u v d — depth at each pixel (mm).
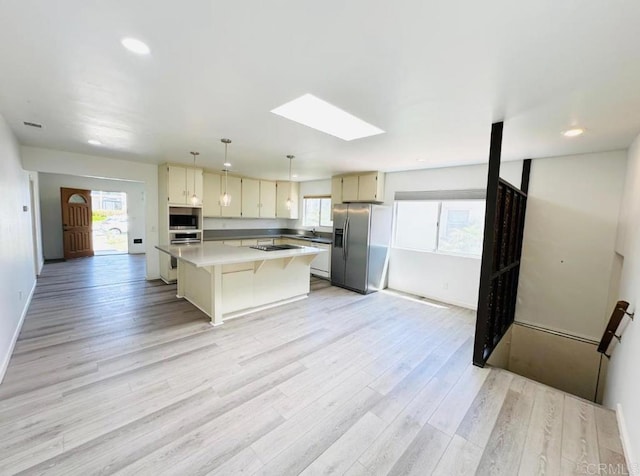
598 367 3324
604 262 3270
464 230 4586
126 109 2396
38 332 3131
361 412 2018
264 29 1321
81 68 1725
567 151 3287
